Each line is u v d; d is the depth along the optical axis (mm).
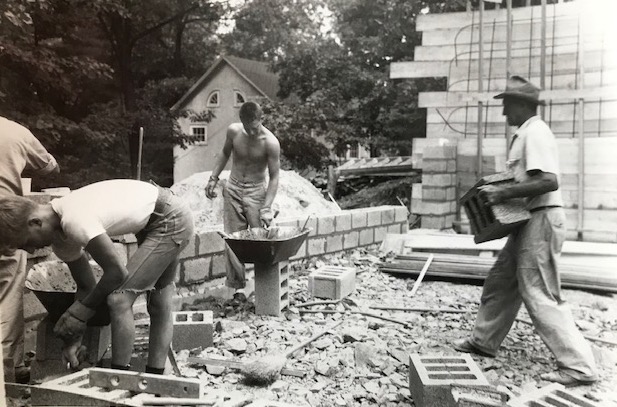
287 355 4336
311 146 21703
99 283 3111
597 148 9148
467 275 7102
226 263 6055
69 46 18312
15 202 2898
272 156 5840
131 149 21516
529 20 10617
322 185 20266
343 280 6152
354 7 23031
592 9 9844
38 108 15461
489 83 11000
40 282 4203
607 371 4293
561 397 3328
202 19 25766
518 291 4371
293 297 6141
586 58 9977
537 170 3912
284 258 5348
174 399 2982
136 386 3057
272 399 3627
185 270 5723
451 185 10516
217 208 9219
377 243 8938
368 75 22250
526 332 5180
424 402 3371
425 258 7566
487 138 10555
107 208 3139
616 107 9664
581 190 9227
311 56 23422
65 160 16734
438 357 3783
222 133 28781
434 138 11289
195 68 29312
